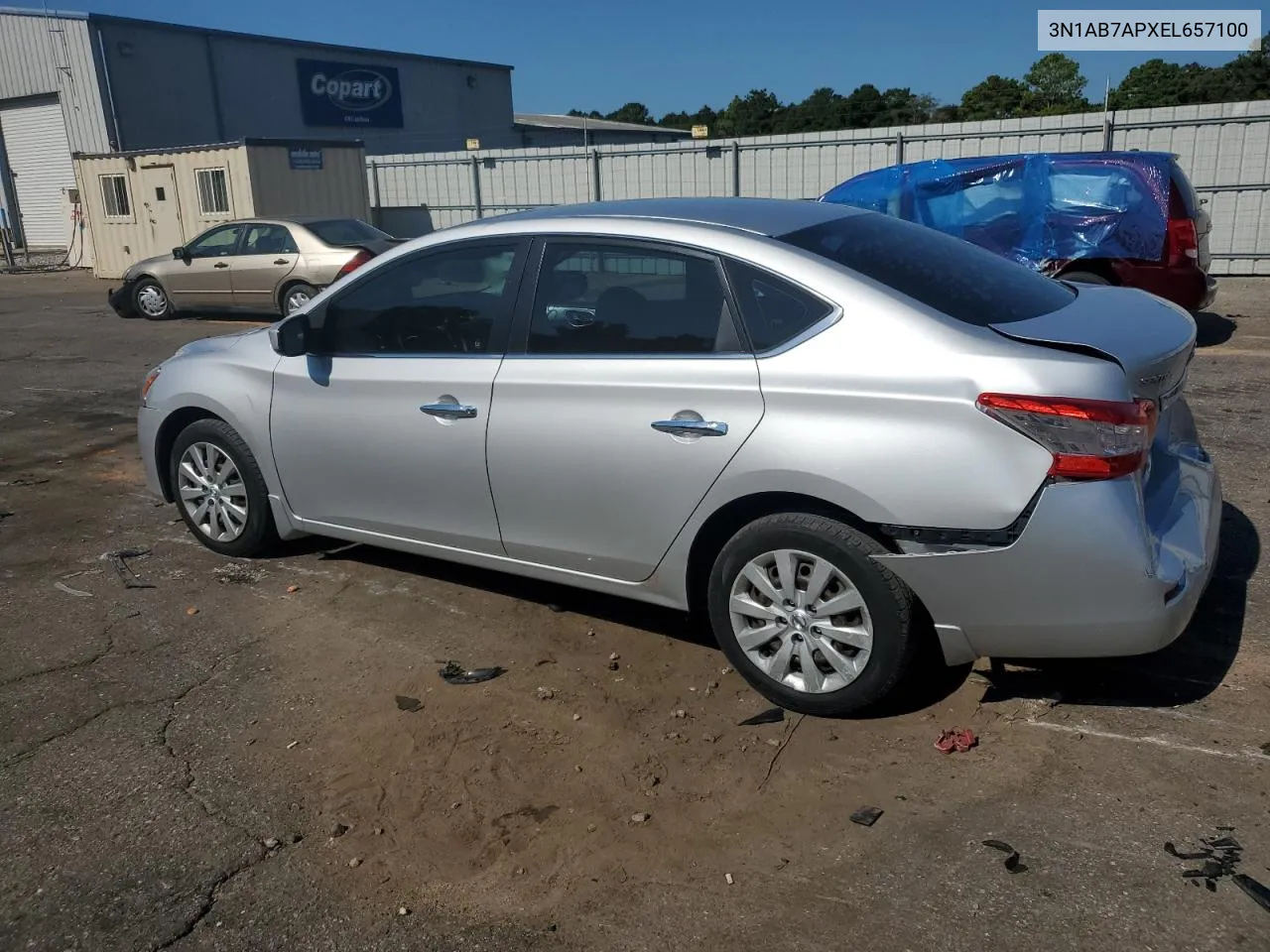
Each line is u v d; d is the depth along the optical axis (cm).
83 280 2231
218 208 1961
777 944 252
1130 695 354
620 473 366
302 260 1368
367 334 441
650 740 344
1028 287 377
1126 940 246
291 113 3144
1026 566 305
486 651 413
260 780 329
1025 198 999
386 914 269
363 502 451
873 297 328
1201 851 276
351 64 3291
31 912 273
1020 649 318
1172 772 311
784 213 390
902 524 315
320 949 258
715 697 370
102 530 575
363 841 298
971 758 324
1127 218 952
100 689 391
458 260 412
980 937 250
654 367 358
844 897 266
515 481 394
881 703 355
